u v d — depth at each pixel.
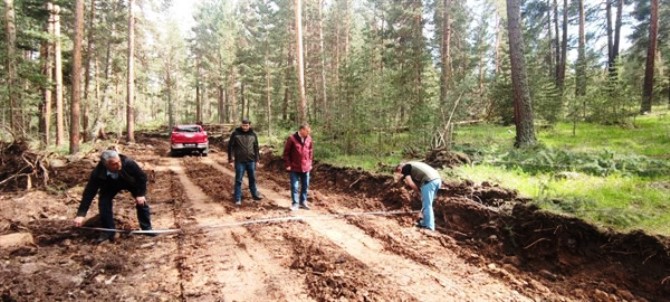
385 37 21.66
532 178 6.85
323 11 32.16
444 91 11.38
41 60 15.77
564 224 4.60
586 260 4.31
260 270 4.49
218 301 3.73
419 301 3.71
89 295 3.84
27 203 7.20
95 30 24.28
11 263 4.53
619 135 11.70
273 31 28.06
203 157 18.14
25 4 15.87
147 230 5.93
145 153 19.89
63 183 8.85
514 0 10.18
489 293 3.90
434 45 23.45
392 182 7.80
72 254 4.94
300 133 7.37
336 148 12.46
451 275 4.34
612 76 15.13
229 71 41.12
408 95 11.84
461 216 5.89
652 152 8.73
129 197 8.52
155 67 44.75
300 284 4.12
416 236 5.64
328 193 8.87
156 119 58.88
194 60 51.78
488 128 13.09
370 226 6.11
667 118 13.88
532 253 4.77
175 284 4.12
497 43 31.98
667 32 23.42
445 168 7.71
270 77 27.36
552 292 3.93
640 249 3.99
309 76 29.98
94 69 28.91
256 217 6.84
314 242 5.41
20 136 10.32
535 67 17.14
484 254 4.95
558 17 27.20
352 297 3.79
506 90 14.89
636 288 3.84
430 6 23.64
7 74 13.36
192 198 8.59
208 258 4.87
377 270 4.45
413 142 10.91
